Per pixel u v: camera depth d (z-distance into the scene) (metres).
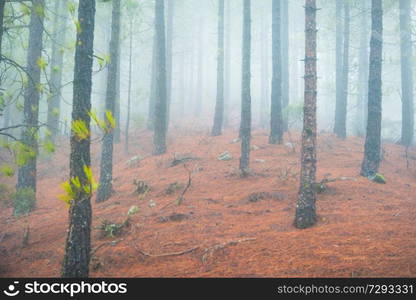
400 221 6.92
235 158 14.24
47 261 7.15
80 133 3.84
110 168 11.80
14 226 10.08
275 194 9.49
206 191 10.61
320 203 8.56
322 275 4.95
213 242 6.76
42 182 15.73
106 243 7.38
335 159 13.70
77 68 6.14
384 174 11.61
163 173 13.52
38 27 11.37
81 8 6.28
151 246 6.97
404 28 19.33
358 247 5.74
